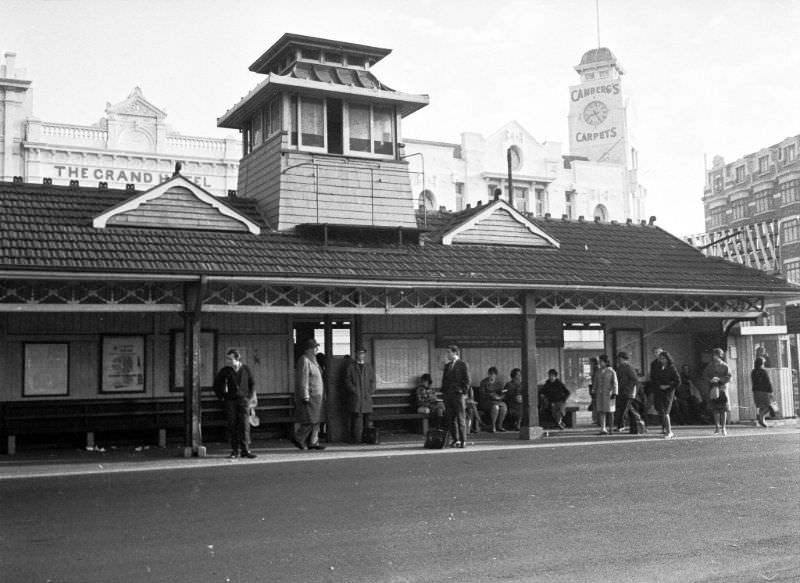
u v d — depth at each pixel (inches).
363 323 849.5
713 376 808.9
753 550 318.3
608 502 411.2
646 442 717.9
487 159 1947.6
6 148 1489.9
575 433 836.6
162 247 684.7
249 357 795.4
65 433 721.0
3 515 381.7
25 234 655.1
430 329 883.4
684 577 283.3
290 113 840.9
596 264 877.8
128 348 750.5
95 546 321.1
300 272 684.7
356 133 873.5
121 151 1562.5
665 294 874.8
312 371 700.0
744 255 1211.2
